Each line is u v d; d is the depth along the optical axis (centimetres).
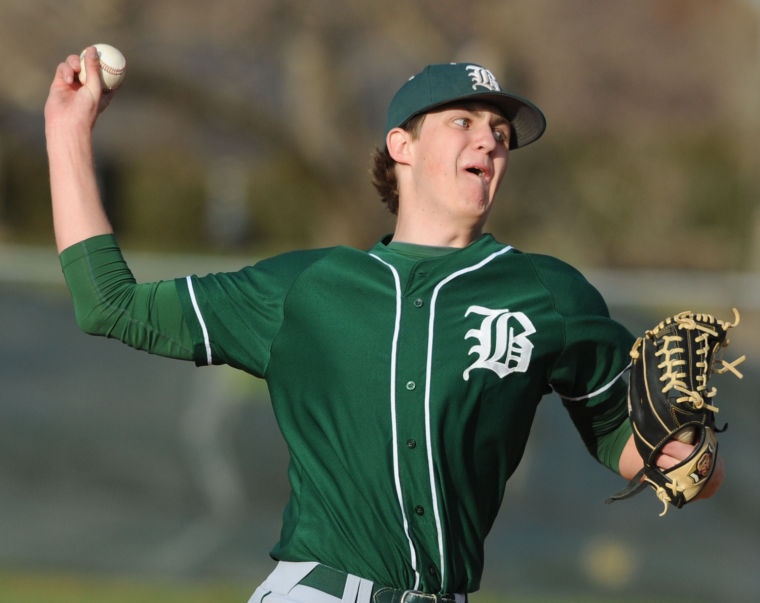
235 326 992
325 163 5066
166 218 9294
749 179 7581
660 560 3338
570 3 5541
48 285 4319
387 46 5006
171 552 3259
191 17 4753
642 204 7488
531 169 6391
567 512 3562
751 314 5091
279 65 5147
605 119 6619
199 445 3588
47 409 3531
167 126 6700
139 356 3831
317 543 950
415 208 1045
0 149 8344
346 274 985
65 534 3272
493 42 4922
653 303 4978
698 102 7219
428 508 939
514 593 3123
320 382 969
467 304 973
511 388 966
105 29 4572
